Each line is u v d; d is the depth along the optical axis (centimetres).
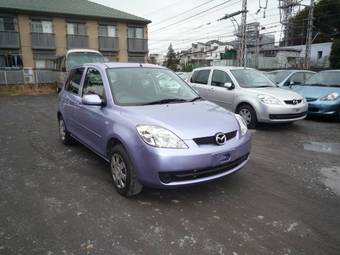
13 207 328
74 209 323
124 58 2777
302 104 698
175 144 306
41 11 2311
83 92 473
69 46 2491
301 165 472
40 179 407
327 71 922
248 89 720
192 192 366
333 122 824
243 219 305
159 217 307
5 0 2369
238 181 403
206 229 286
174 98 421
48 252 251
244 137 361
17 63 2316
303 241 268
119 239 269
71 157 502
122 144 341
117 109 372
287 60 4069
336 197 358
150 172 309
